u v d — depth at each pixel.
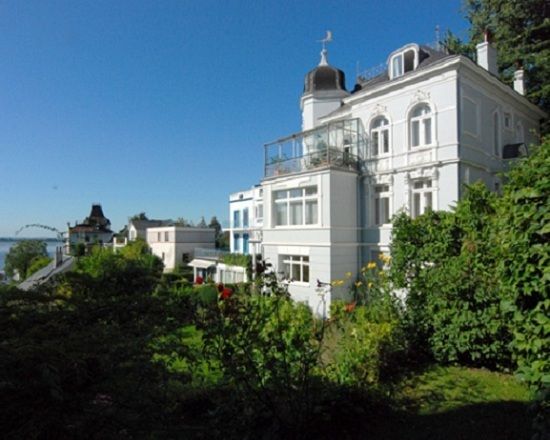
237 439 4.00
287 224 16.91
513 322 4.38
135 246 38.59
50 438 2.15
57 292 3.44
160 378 2.86
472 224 7.00
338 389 4.99
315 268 15.27
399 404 5.48
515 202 3.83
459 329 6.73
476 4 24.28
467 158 13.55
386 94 15.49
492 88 15.27
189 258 43.12
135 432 2.57
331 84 21.17
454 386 6.04
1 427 2.07
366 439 4.54
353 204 15.83
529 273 3.71
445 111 13.57
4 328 2.74
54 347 2.31
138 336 3.07
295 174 16.28
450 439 4.44
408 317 7.64
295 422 4.38
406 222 8.26
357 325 6.97
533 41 21.03
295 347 4.75
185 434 3.15
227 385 4.29
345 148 16.27
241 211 32.31
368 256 15.64
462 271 6.73
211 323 4.06
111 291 3.71
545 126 19.44
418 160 14.32
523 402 5.32
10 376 2.11
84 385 2.39
